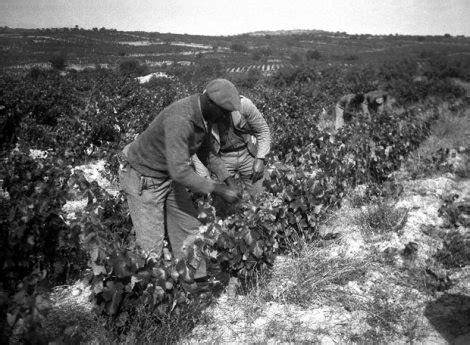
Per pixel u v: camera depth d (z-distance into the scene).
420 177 6.64
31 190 4.08
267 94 15.42
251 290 3.60
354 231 4.71
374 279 3.75
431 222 4.92
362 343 2.94
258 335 3.11
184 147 2.88
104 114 8.98
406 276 3.78
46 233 3.56
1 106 9.23
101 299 2.81
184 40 199.88
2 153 7.42
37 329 2.48
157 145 2.98
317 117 11.26
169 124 2.84
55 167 4.85
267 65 107.56
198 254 3.02
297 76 28.81
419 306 3.35
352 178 6.00
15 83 17.14
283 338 3.06
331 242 4.42
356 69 30.53
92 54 105.31
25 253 3.48
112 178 6.30
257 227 3.39
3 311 2.68
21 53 81.75
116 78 23.75
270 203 3.63
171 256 3.02
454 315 3.25
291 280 3.73
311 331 3.12
